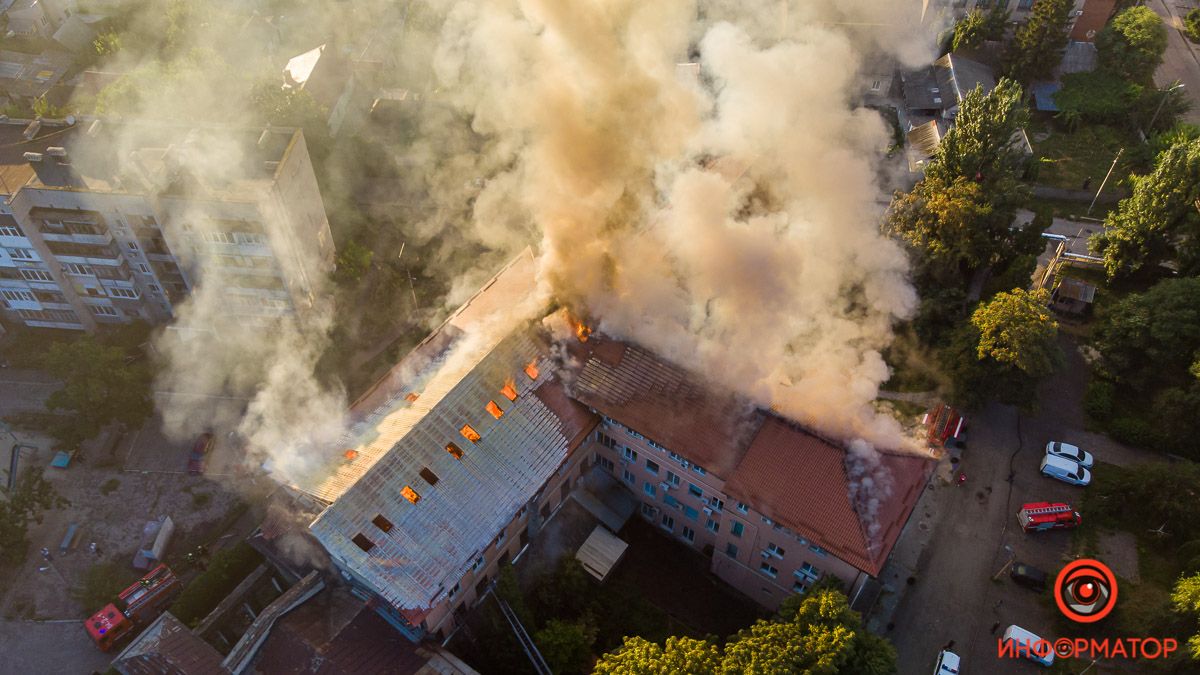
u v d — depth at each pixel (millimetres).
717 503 51875
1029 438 65500
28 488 57062
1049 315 62094
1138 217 71375
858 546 46031
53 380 68188
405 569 44906
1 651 52906
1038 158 89375
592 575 53750
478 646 48562
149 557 56625
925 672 52250
